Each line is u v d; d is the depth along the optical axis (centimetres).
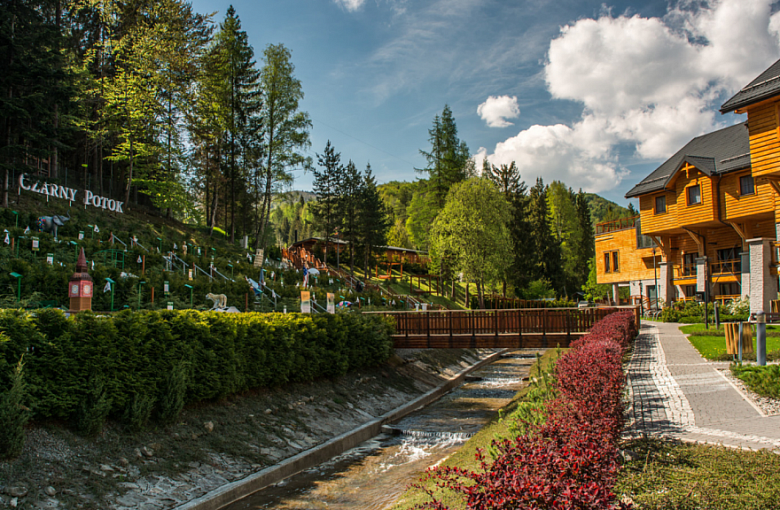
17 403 729
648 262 3988
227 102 4259
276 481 1012
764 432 742
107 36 4175
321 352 1614
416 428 1468
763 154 2181
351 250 5150
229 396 1236
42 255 2084
